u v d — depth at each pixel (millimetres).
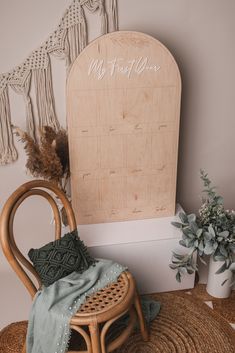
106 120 2127
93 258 2094
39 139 2203
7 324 2207
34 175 2232
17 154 2205
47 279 1913
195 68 2193
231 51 2184
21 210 2340
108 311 1762
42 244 2451
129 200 2336
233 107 2318
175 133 2217
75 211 2303
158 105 2139
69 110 2074
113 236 2252
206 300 2383
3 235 1733
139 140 2199
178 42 2123
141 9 2027
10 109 2111
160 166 2281
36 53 2025
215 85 2250
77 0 1958
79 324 1739
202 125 2336
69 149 2154
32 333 1873
